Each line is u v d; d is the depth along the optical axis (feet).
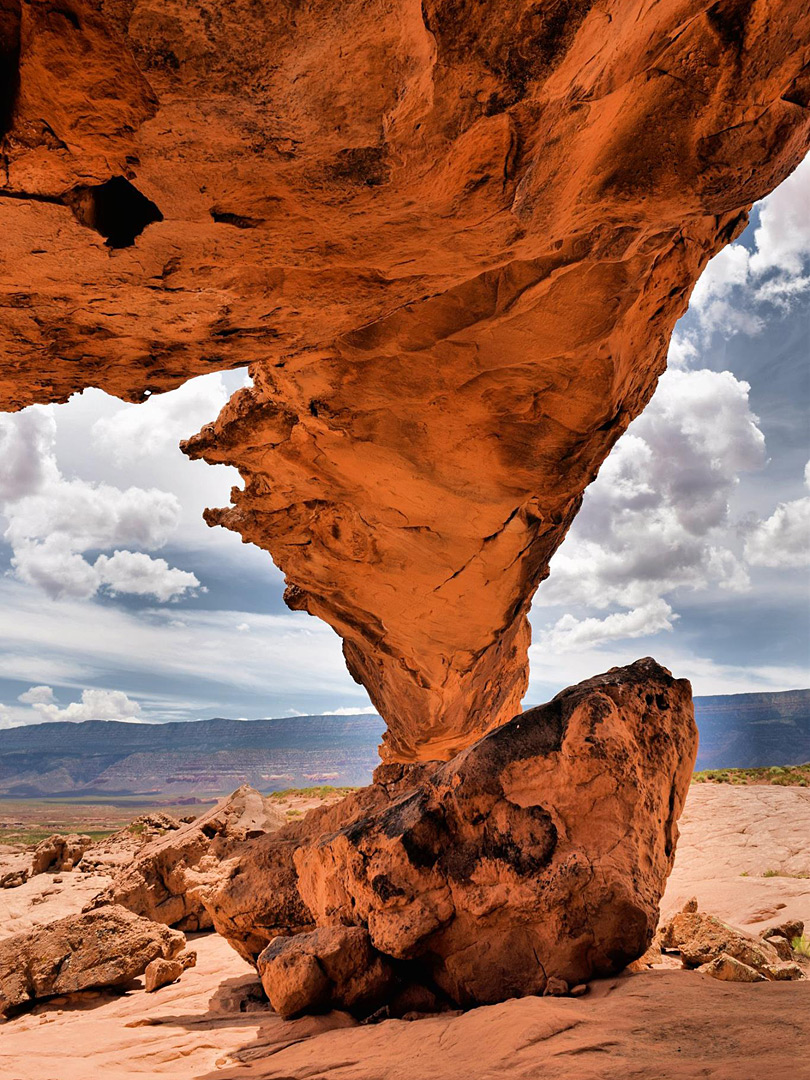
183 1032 18.47
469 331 26.94
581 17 9.38
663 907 35.53
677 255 27.07
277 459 38.55
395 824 17.57
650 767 16.43
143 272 14.17
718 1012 11.18
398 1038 13.66
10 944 25.20
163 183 11.55
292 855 23.56
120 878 36.45
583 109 10.97
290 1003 16.76
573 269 24.85
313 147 10.93
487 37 9.55
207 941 32.55
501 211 12.92
